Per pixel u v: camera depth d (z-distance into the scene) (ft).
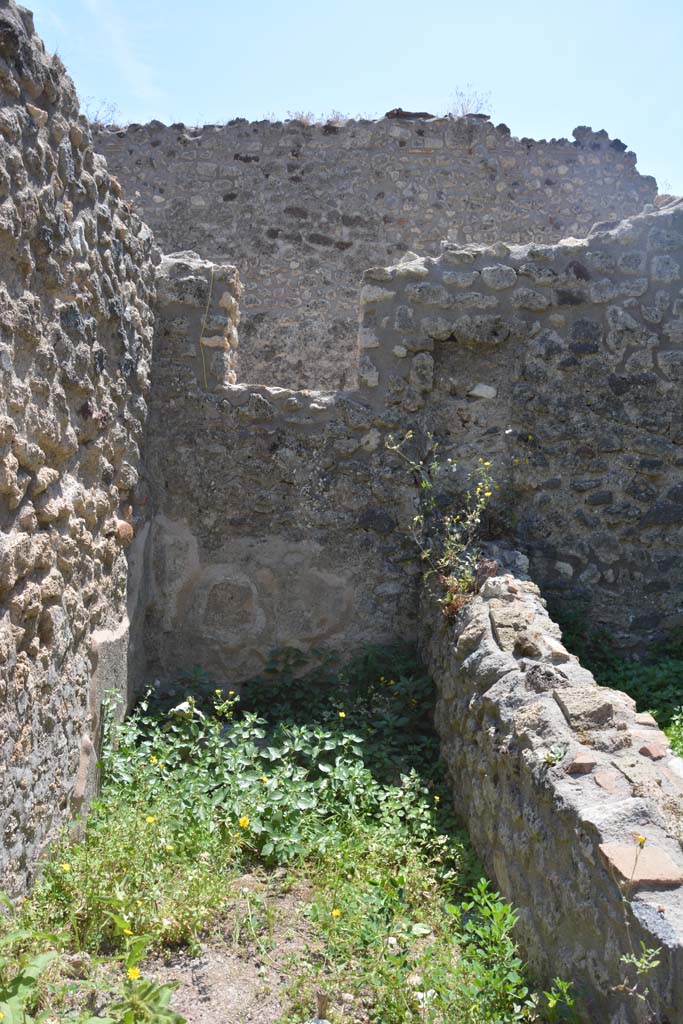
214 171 29.91
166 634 18.22
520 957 9.94
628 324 18.48
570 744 9.78
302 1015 9.21
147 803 12.85
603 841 8.13
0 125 9.73
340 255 29.94
